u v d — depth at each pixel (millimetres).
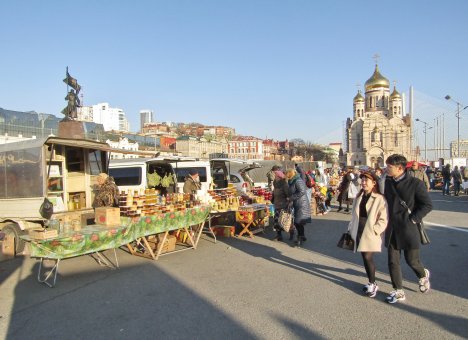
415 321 4660
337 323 4633
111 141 43719
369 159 94375
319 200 15211
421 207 5129
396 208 5293
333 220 13688
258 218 10938
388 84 97312
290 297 5578
